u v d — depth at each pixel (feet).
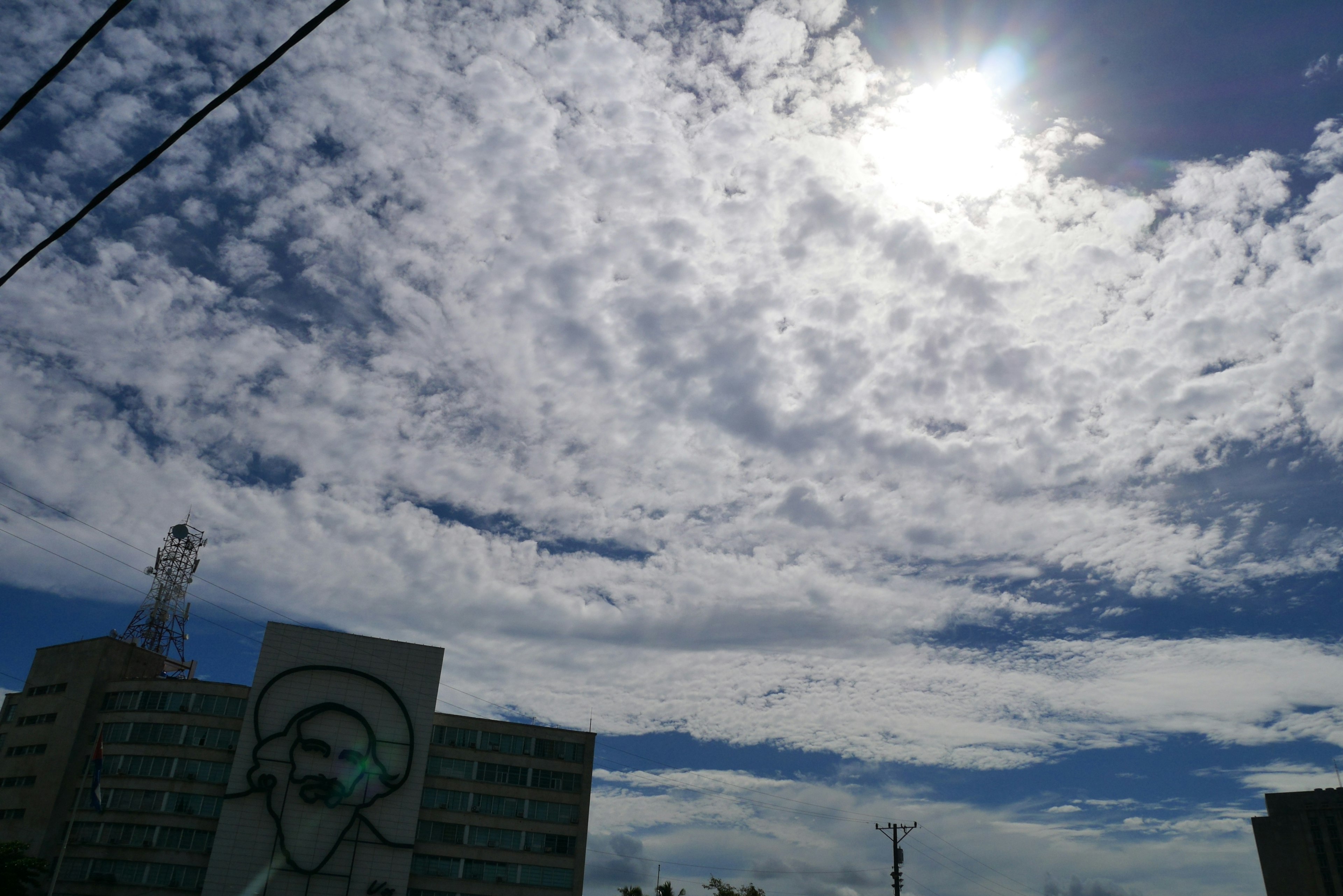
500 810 314.96
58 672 306.76
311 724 295.48
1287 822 606.55
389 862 287.69
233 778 282.56
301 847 280.31
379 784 295.48
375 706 304.30
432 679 314.35
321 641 306.55
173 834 279.28
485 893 301.43
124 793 283.59
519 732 329.52
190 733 292.20
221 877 271.08
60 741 292.20
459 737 322.34
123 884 271.69
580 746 333.62
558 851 314.55
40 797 283.79
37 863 221.05
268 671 297.53
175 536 352.49
